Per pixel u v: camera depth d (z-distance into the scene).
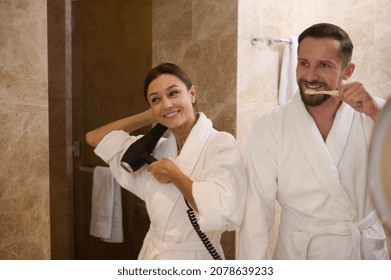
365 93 1.22
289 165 1.37
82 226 2.95
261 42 2.44
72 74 2.85
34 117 1.71
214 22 2.31
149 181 1.47
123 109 2.69
